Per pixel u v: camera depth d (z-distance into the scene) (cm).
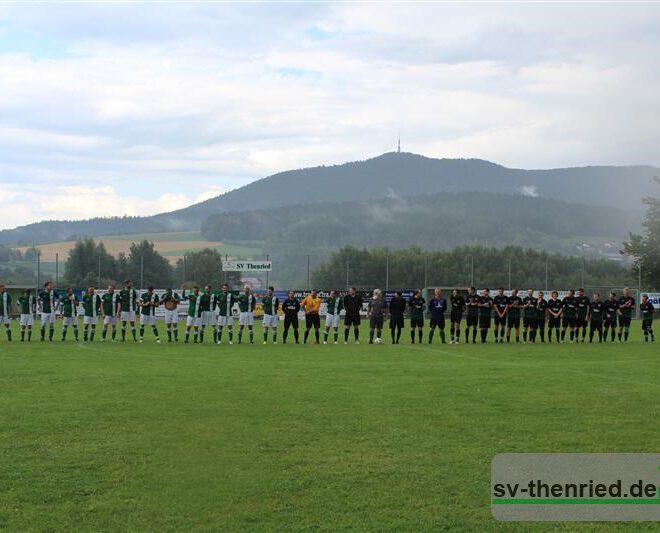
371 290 6384
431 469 1102
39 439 1270
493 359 2661
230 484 1034
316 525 888
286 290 6200
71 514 918
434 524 895
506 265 8006
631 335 4353
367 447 1223
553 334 4250
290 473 1081
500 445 1237
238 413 1505
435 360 2609
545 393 1777
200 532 868
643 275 8344
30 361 2541
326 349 3130
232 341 3625
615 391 1816
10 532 859
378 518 911
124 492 999
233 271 7181
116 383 1945
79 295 5997
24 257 11200
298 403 1623
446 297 6475
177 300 3609
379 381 1991
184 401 1650
